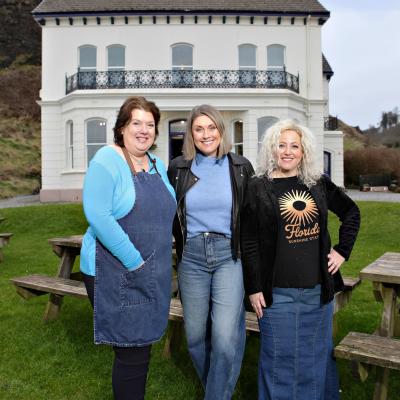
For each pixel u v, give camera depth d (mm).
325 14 19281
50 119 19188
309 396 2520
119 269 2389
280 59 19688
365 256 8164
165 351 3816
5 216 12828
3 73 37031
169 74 18781
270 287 2506
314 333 2537
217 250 2707
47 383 3301
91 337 4184
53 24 19078
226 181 2773
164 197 2551
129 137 2545
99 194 2322
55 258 8211
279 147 2580
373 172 28078
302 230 2516
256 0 19875
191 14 18844
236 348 2703
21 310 5020
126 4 19188
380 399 2791
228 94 18016
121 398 2449
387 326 3455
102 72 18438
